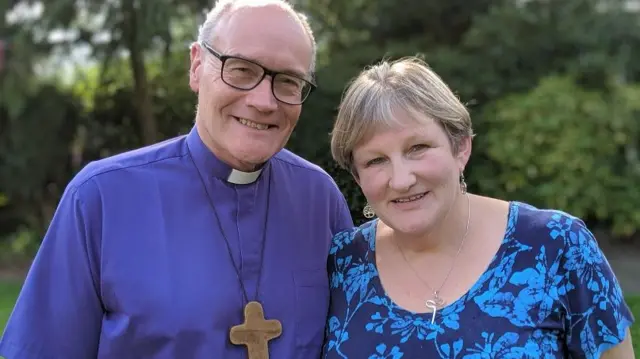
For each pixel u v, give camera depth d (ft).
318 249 6.14
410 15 26.30
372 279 5.72
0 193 26.37
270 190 6.07
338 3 24.26
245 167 5.75
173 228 5.58
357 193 6.89
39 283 5.44
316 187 6.41
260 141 5.45
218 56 5.34
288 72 5.38
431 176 5.22
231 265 5.62
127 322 5.29
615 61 23.90
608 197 22.63
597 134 22.31
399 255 5.72
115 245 5.39
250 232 5.81
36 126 25.16
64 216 5.47
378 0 26.30
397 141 5.22
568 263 5.16
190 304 5.34
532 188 22.06
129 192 5.57
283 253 5.92
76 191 5.48
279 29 5.34
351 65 22.29
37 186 25.96
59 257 5.43
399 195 5.28
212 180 5.78
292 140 12.42
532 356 4.92
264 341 5.50
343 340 5.53
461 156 5.52
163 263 5.43
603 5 25.59
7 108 23.67
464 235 5.51
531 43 24.20
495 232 5.44
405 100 5.18
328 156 7.29
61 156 26.08
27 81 22.72
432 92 5.26
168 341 5.28
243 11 5.36
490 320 5.06
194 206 5.71
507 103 22.63
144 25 20.54
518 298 5.10
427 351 5.10
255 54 5.25
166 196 5.66
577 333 5.15
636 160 24.03
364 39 26.35
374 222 6.19
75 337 5.40
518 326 5.01
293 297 5.77
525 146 21.89
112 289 5.35
